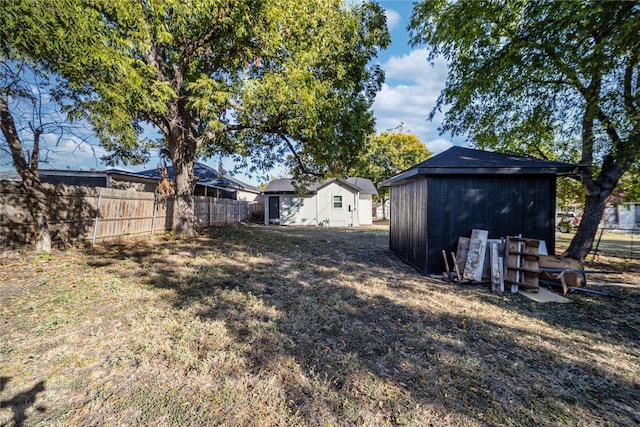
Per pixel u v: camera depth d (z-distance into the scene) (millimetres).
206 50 8648
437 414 1889
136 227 9039
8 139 5602
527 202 5496
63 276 4742
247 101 7102
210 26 6906
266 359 2500
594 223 6500
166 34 5844
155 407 1909
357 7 8922
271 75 7109
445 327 3234
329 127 8086
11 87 4992
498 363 2506
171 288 4391
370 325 3258
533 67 6137
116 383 2145
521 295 4430
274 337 2896
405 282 5094
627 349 2783
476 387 2178
